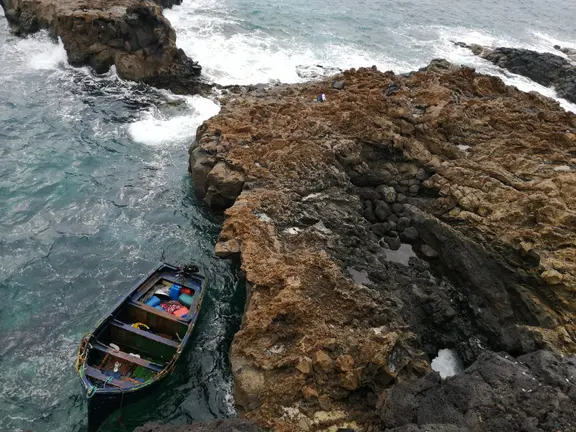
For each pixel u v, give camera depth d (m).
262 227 23.62
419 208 27.64
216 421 15.60
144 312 21.61
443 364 21.39
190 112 38.50
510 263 23.39
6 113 36.12
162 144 34.94
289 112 32.72
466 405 15.64
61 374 20.17
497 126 31.41
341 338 18.91
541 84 49.97
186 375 20.61
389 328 19.89
